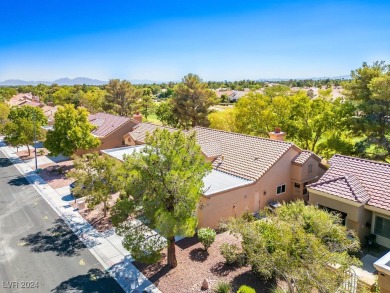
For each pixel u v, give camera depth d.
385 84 31.03
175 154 15.45
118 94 78.19
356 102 36.41
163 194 15.03
